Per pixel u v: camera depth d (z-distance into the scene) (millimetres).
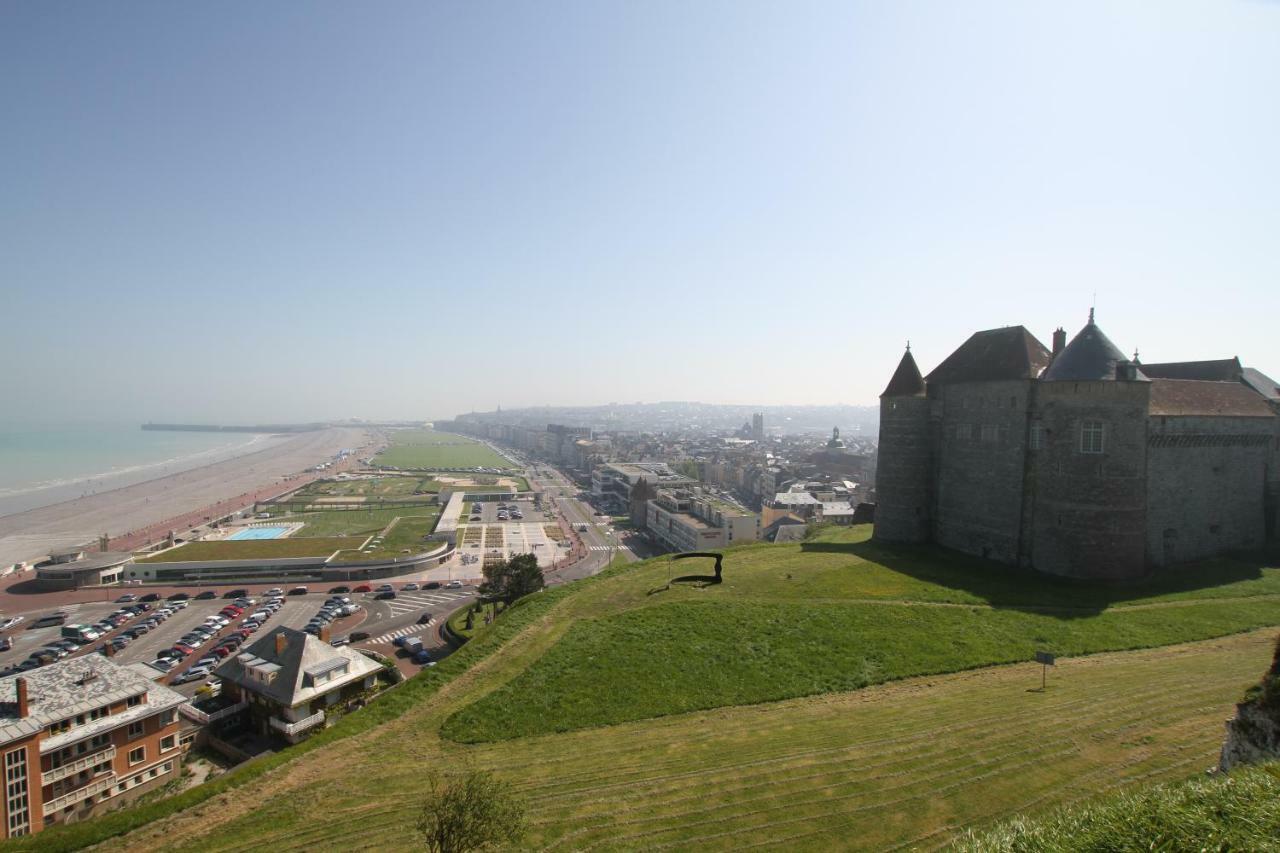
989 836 16531
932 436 72812
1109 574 56781
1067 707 33719
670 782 29812
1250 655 41875
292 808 30516
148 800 52188
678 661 43812
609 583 62594
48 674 52938
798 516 170125
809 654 44094
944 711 34875
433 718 39156
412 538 172375
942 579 58031
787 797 27594
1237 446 68062
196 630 105625
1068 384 58250
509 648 47562
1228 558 65625
